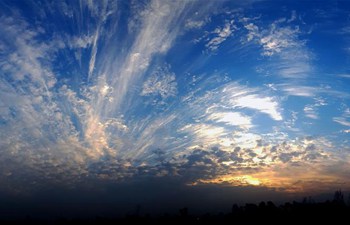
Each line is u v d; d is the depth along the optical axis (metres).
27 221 46.03
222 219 47.69
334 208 44.19
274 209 47.25
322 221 42.53
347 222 41.41
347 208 44.03
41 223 46.47
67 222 47.22
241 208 48.47
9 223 45.41
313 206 45.59
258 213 47.03
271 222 44.81
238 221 46.44
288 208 46.88
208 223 46.81
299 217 44.22
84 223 47.34
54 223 47.16
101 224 47.81
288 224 43.25
